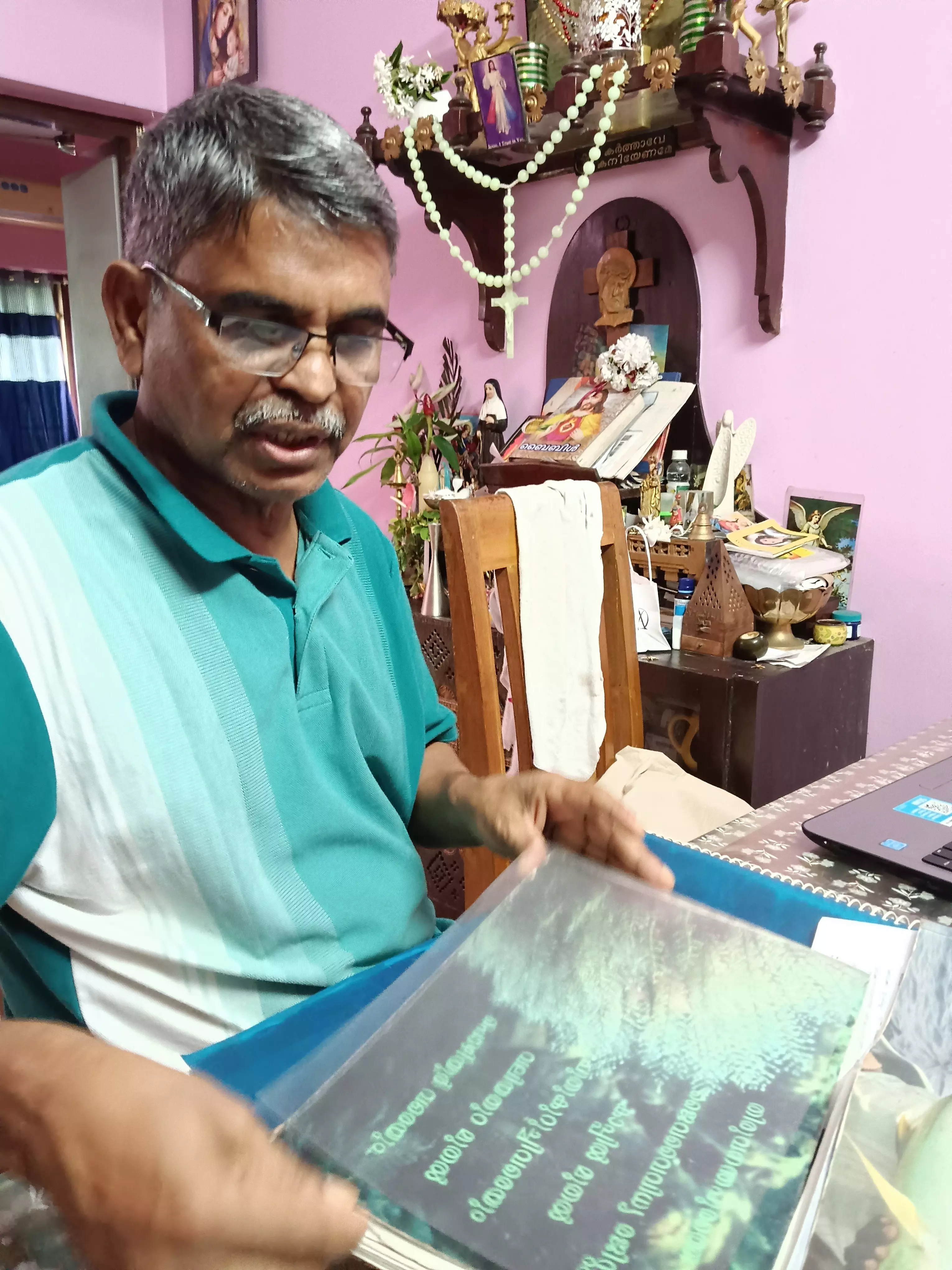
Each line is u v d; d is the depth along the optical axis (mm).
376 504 2359
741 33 1513
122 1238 296
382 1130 376
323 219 531
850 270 1456
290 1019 532
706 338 1645
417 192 1755
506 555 1188
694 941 519
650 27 1537
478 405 2062
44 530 582
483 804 734
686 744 1393
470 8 1515
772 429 1589
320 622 717
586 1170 359
